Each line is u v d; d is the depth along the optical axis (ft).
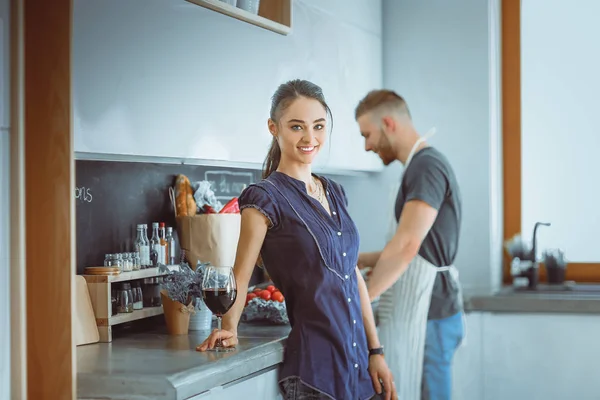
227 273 7.42
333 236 8.02
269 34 10.32
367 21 13.58
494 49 14.19
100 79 7.52
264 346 7.67
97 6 7.47
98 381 6.54
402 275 11.02
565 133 14.40
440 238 10.91
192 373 6.59
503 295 12.55
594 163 14.26
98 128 7.50
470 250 13.82
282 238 7.92
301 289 7.92
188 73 8.74
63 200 6.50
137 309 8.58
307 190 8.19
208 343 7.46
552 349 12.21
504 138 14.58
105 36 7.57
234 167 10.94
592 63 14.26
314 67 11.57
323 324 7.89
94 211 8.59
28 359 6.55
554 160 14.47
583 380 12.11
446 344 11.01
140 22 8.02
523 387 12.35
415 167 10.73
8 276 6.12
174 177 9.94
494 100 14.17
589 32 14.26
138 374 6.49
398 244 10.45
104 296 8.06
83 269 8.37
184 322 8.47
